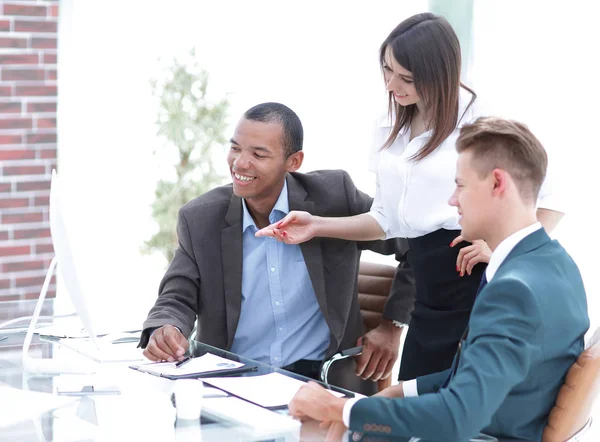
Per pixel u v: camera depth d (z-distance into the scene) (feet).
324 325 7.95
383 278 8.94
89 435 5.08
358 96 13.55
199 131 13.25
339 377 8.15
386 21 13.11
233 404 5.59
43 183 12.99
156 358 6.72
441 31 7.20
